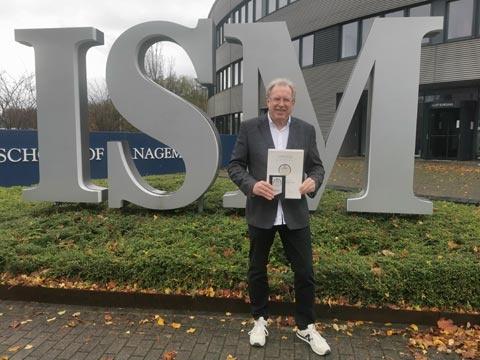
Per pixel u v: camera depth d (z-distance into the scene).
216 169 4.92
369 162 4.87
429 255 3.84
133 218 4.95
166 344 3.11
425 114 17.39
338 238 4.36
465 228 4.62
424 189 10.08
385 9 16.89
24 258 3.98
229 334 3.25
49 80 5.20
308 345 3.09
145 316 3.54
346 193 6.40
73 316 3.54
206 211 5.27
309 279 3.02
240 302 3.55
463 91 16.17
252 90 4.97
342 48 19.00
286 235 3.00
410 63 4.74
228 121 30.95
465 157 16.42
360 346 3.10
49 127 5.25
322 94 19.97
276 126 2.96
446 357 2.95
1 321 3.46
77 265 3.81
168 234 4.46
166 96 4.95
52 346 3.09
